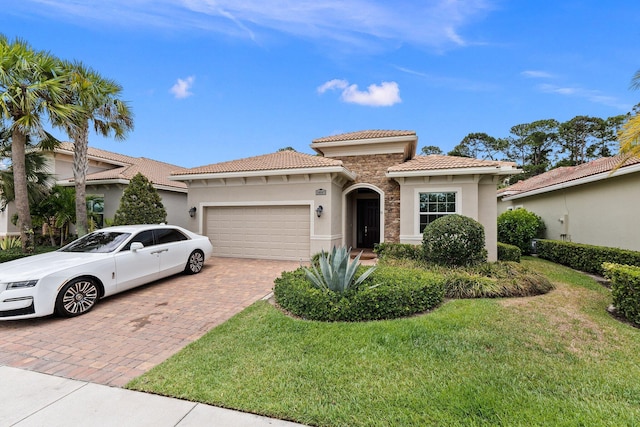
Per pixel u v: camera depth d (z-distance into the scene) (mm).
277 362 3854
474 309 5664
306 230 12023
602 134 46125
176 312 6012
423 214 11570
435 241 8680
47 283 5473
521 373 3506
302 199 11961
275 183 12273
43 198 12664
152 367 3938
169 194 15961
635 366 3693
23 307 5262
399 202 13344
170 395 3260
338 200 12945
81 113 10078
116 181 13938
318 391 3240
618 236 10664
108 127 11602
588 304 6156
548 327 4867
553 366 3672
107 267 6484
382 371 3586
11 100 8734
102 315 5875
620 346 4234
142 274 7363
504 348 4125
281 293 6129
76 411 3023
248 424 2807
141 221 11367
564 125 49344
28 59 9148
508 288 6809
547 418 2738
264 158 14430
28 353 4371
